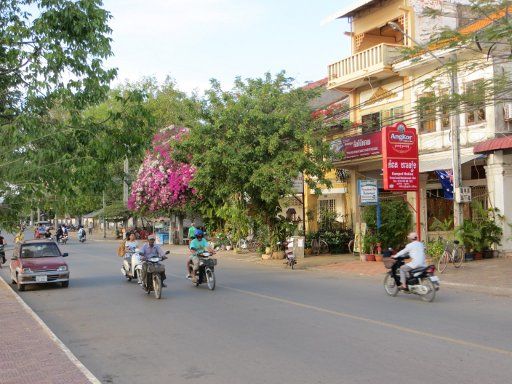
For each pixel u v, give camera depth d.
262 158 21.03
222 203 30.42
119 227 65.38
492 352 7.36
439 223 20.25
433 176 22.78
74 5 10.15
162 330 9.55
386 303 11.91
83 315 11.41
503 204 19.41
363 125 23.11
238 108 20.97
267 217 24.48
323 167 21.27
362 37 25.59
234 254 28.50
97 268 22.56
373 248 21.83
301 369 6.77
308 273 19.09
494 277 15.26
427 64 20.75
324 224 26.75
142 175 38.03
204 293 14.25
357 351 7.60
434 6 23.23
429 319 9.90
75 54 10.13
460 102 14.70
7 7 10.49
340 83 24.55
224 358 7.46
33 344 8.39
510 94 17.55
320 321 9.91
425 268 12.19
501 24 12.95
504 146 17.62
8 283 18.20
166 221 50.69
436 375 6.33
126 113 10.21
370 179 22.69
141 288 15.71
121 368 7.16
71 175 9.09
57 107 10.56
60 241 47.25
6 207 8.98
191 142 21.34
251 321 10.12
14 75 10.30
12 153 8.96
